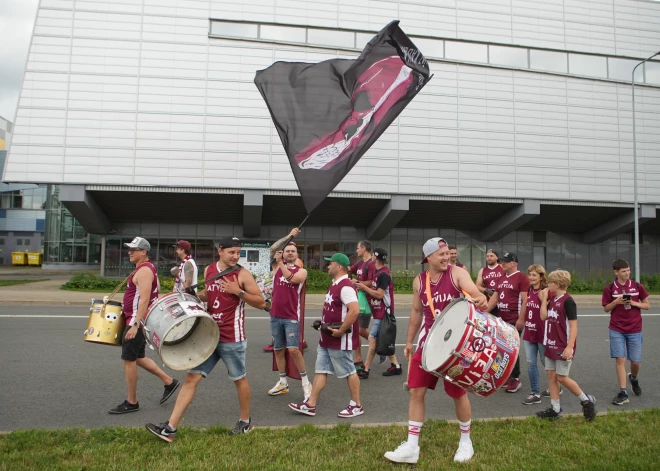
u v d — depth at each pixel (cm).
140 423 469
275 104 611
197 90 2206
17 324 1031
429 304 397
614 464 360
